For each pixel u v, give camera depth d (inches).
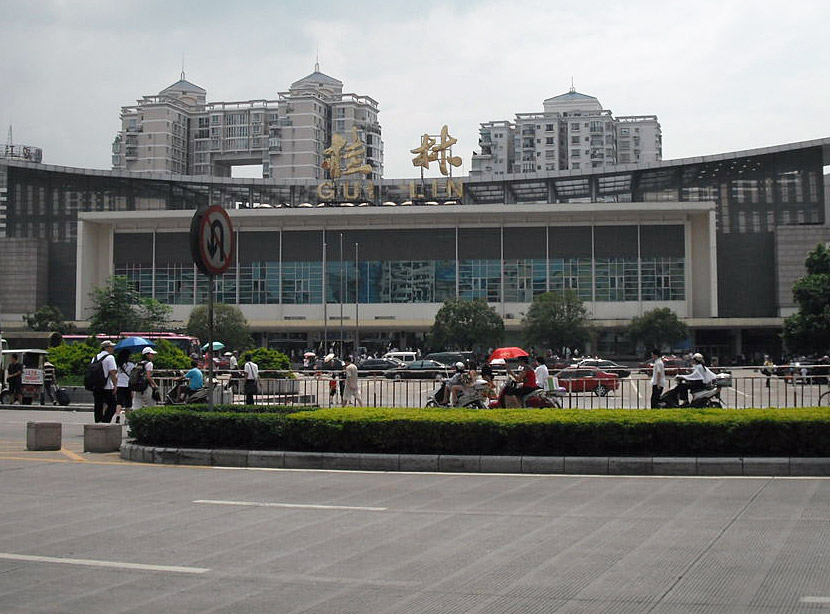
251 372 1025.5
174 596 246.5
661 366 859.4
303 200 3917.3
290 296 3326.8
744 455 484.4
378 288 3302.2
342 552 296.0
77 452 585.6
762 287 3390.7
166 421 546.0
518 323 3206.2
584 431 494.9
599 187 3811.5
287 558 288.2
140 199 3853.3
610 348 3171.8
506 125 5644.7
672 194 3592.5
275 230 3351.4
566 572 267.9
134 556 292.4
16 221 3747.5
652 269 3203.7
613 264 3221.0
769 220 3398.1
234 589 253.1
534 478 462.0
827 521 338.3
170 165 5506.9
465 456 493.4
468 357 2485.2
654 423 492.4
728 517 347.6
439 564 279.1
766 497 392.8
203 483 450.3
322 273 3316.9
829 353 2218.3
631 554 289.1
